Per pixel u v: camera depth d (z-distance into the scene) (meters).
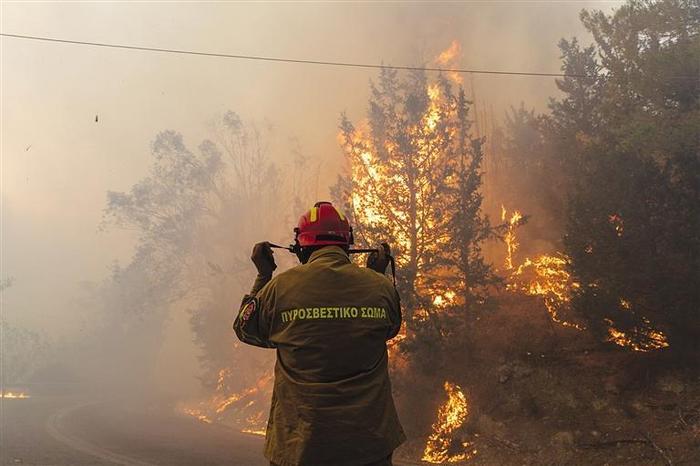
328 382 2.08
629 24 15.75
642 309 13.86
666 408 13.66
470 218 19.61
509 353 18.34
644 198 13.45
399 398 19.00
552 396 16.06
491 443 15.75
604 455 13.17
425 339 18.33
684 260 12.81
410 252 20.30
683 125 12.64
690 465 11.45
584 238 14.17
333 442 2.01
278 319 2.19
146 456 13.78
